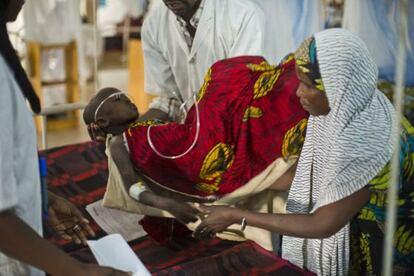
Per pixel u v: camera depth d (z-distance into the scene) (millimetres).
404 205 1428
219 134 1488
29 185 856
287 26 1830
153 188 1655
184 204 1492
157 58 2064
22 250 769
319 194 1318
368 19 1664
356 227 1446
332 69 1137
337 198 1214
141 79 3307
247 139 1494
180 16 1885
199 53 1924
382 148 1195
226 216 1353
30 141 849
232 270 1406
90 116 1596
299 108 1409
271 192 1618
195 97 1595
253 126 1476
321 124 1282
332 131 1202
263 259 1456
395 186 946
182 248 1640
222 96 1486
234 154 1514
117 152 1577
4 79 766
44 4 3789
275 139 1472
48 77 4031
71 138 3912
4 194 753
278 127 1458
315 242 1422
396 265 1532
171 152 1543
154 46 2047
